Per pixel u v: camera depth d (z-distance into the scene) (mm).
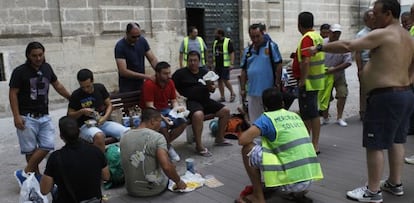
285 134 3678
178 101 5750
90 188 3404
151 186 4234
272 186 3617
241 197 4020
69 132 3350
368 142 3793
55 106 9070
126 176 4266
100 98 4973
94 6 9633
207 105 5762
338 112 7016
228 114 5828
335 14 17000
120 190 4496
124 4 10195
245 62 5840
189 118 5539
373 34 3590
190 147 5973
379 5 3641
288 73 7070
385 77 3623
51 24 8969
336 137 6230
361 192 3977
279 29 14484
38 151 4586
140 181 4203
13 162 5598
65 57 9227
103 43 9883
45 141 4629
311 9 15688
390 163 4055
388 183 4145
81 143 3453
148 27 10781
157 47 10984
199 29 12547
